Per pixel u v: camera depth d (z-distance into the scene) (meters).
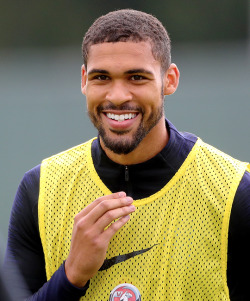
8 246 9.21
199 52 42.47
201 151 8.84
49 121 28.36
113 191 8.70
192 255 8.34
